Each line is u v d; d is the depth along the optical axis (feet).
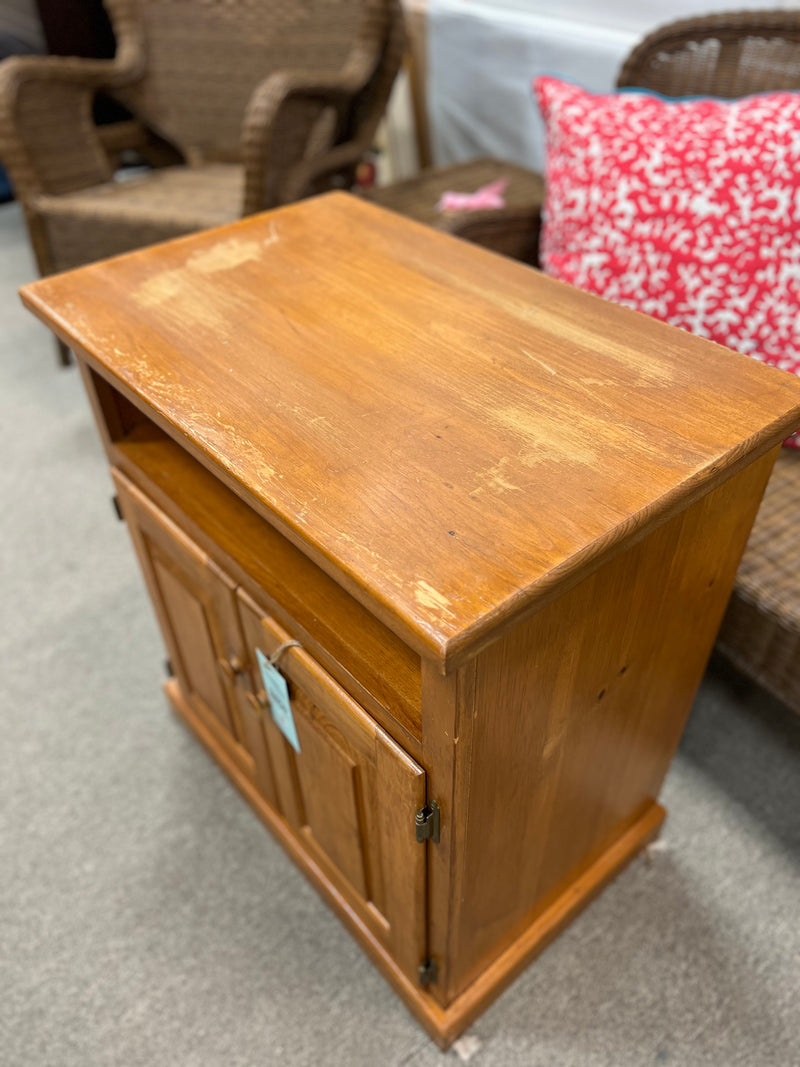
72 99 5.73
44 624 4.64
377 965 3.13
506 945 3.00
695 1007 3.06
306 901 3.44
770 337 3.31
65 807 3.79
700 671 2.94
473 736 1.90
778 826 3.62
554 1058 2.94
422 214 5.24
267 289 2.68
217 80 5.90
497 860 2.47
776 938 3.25
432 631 1.53
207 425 2.09
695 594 2.47
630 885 3.43
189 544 2.71
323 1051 2.99
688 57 3.92
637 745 2.88
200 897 3.46
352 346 2.39
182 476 2.82
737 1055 2.93
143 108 6.10
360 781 2.45
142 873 3.55
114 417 2.93
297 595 2.37
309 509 1.82
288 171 5.00
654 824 3.39
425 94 6.95
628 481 1.86
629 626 2.24
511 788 2.25
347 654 2.20
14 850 3.63
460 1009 2.87
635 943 3.25
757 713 4.07
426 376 2.25
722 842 3.56
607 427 2.03
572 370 2.25
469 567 1.66
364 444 2.01
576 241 3.56
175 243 2.98
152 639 4.56
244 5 5.58
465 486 1.87
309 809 3.00
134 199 5.57
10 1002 3.15
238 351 2.37
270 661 2.45
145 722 4.16
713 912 3.34
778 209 3.19
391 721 2.06
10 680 4.34
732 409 2.08
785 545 3.09
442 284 2.69
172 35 5.86
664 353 2.31
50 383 6.54
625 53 5.27
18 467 5.74
